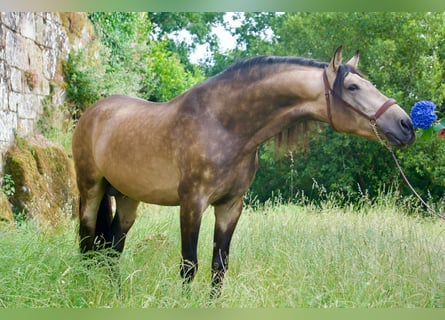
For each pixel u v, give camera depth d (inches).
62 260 173.5
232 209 173.8
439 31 518.3
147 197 181.9
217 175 162.2
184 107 168.6
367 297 161.2
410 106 508.7
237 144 163.8
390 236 223.5
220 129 163.3
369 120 150.3
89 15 442.3
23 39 312.3
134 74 475.5
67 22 385.4
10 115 288.8
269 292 166.4
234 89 163.9
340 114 153.9
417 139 455.5
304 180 567.2
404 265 186.9
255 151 170.1
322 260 192.9
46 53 347.3
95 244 203.9
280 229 254.7
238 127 163.6
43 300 148.7
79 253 190.5
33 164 288.0
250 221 280.1
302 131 168.1
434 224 306.5
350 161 528.4
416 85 499.5
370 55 512.4
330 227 256.1
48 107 335.9
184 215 163.8
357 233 235.9
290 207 339.6
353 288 166.6
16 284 156.0
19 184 272.7
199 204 163.0
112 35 473.1
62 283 158.6
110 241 204.4
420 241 215.6
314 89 156.9
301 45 562.6
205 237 244.4
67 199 307.3
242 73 164.4
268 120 163.6
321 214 293.1
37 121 324.2
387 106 148.8
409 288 169.8
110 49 454.0
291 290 161.2
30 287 153.1
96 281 166.6
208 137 162.2
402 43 512.7
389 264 185.2
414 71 511.5
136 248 213.6
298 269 181.9
